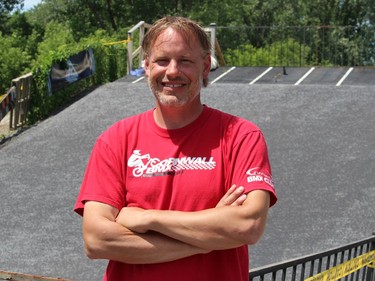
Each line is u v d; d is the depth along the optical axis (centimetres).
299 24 4675
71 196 1150
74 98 1855
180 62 283
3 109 1547
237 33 3925
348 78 1919
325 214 1023
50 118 1681
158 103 289
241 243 266
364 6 4422
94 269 849
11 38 3591
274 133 1423
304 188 1128
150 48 288
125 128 296
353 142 1341
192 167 280
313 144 1342
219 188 279
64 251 912
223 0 4491
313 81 1888
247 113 1571
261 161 281
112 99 1772
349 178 1164
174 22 287
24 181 1235
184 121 288
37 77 1689
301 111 1561
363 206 1047
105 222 275
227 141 284
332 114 1523
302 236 947
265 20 4903
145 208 282
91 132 1524
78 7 4619
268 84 1820
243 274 289
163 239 268
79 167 1306
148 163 285
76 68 1872
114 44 2112
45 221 1033
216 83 1858
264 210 270
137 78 1989
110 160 291
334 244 920
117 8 4562
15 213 1068
